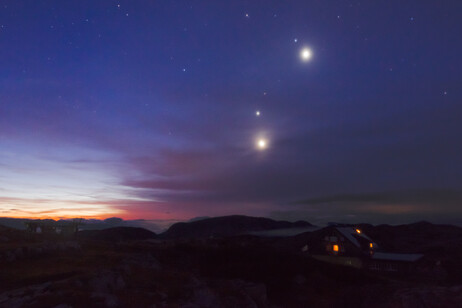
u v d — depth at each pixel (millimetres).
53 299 11656
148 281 17250
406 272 38594
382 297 18578
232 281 21453
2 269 17984
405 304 16500
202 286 17141
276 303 21953
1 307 11000
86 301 11984
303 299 22891
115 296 13117
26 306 11055
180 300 14945
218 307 15711
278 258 31562
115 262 21922
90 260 22062
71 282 13844
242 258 30891
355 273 31266
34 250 22281
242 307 16703
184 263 29188
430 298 16156
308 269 29719
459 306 15273
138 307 12961
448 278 35281
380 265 40250
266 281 25734
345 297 20469
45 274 17281
